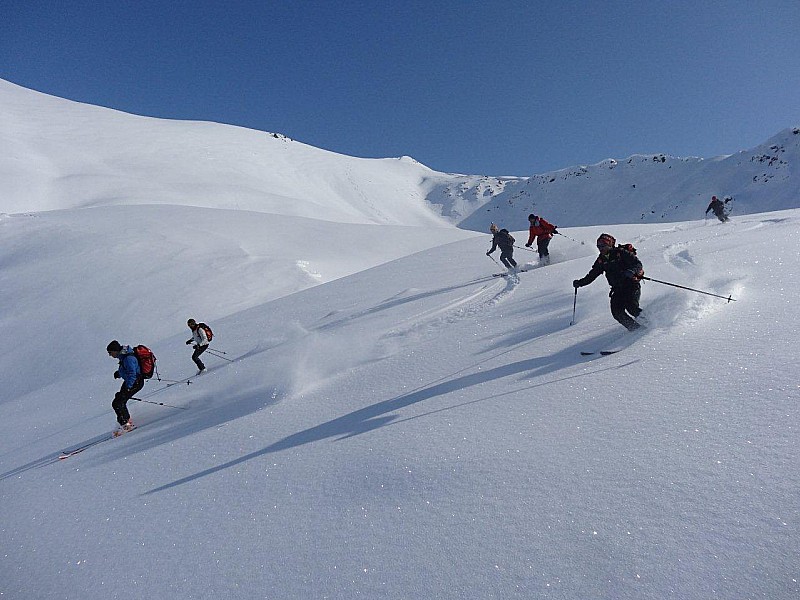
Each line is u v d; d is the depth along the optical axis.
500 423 4.60
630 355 5.46
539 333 7.41
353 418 5.82
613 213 182.38
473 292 12.50
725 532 2.68
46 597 4.09
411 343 8.90
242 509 4.40
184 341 17.70
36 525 5.41
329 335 11.56
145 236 36.91
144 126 138.25
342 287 19.53
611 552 2.75
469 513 3.42
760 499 2.84
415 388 6.33
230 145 149.00
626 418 4.12
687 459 3.37
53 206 77.00
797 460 3.08
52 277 31.05
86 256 33.31
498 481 3.69
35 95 140.38
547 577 2.70
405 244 42.84
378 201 184.75
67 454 7.82
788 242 9.34
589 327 7.04
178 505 4.82
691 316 6.17
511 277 13.59
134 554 4.24
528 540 3.01
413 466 4.22
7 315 27.64
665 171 194.25
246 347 13.86
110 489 5.80
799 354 4.42
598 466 3.55
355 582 3.10
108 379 14.44
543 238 14.70
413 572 3.03
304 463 4.91
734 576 2.41
